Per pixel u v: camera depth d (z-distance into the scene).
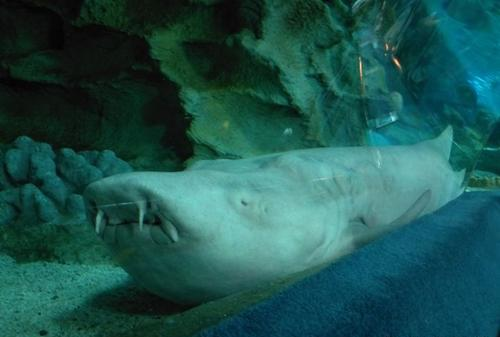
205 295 2.11
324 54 5.56
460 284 1.42
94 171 4.26
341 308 0.92
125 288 2.42
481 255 1.78
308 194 2.40
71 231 3.39
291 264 2.27
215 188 1.98
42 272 2.71
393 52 5.81
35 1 5.95
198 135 5.16
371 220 3.01
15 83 6.28
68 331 1.79
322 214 2.43
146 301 2.22
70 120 6.25
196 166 2.58
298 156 2.71
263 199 2.15
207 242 1.85
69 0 5.76
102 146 5.93
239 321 0.81
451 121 5.44
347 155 3.07
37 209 3.57
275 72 5.20
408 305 1.04
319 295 0.98
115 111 5.94
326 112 5.64
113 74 5.66
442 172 3.87
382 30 5.75
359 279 1.10
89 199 1.71
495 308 1.66
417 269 1.22
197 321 1.59
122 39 5.66
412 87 5.70
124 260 1.95
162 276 1.98
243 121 5.40
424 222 1.84
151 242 1.80
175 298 2.14
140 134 5.80
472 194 3.03
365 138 5.76
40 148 4.62
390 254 1.34
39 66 6.13
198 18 5.54
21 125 6.32
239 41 5.21
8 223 3.50
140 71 5.50
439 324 1.17
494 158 10.43
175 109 5.51
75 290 2.37
